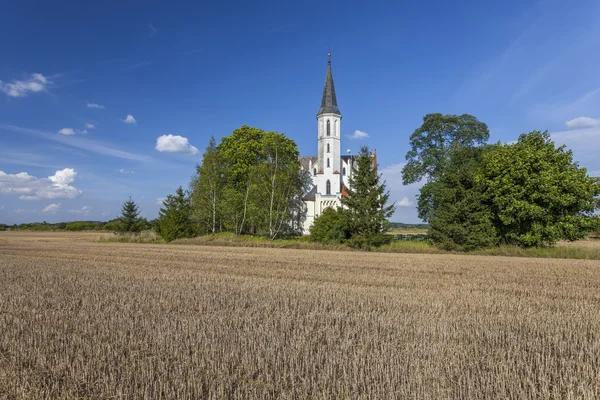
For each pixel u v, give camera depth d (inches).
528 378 241.6
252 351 292.8
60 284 640.4
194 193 2231.8
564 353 306.5
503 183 1445.6
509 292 599.2
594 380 246.7
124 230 2448.3
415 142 2260.1
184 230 2031.3
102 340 323.9
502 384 232.7
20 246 1754.4
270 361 275.3
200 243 1877.5
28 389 232.7
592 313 448.8
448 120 2165.4
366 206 1587.1
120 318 389.4
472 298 532.1
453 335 343.3
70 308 448.8
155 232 2251.5
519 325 385.7
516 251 1360.7
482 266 975.0
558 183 1385.3
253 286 623.8
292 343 308.7
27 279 701.9
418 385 231.0
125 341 321.1
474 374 249.0
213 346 300.4
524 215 1386.6
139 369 258.1
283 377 246.8
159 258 1156.5
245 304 477.4
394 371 250.8
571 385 233.3
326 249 1608.0
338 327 365.7
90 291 565.6
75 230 4416.8
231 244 1824.6
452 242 1482.5
